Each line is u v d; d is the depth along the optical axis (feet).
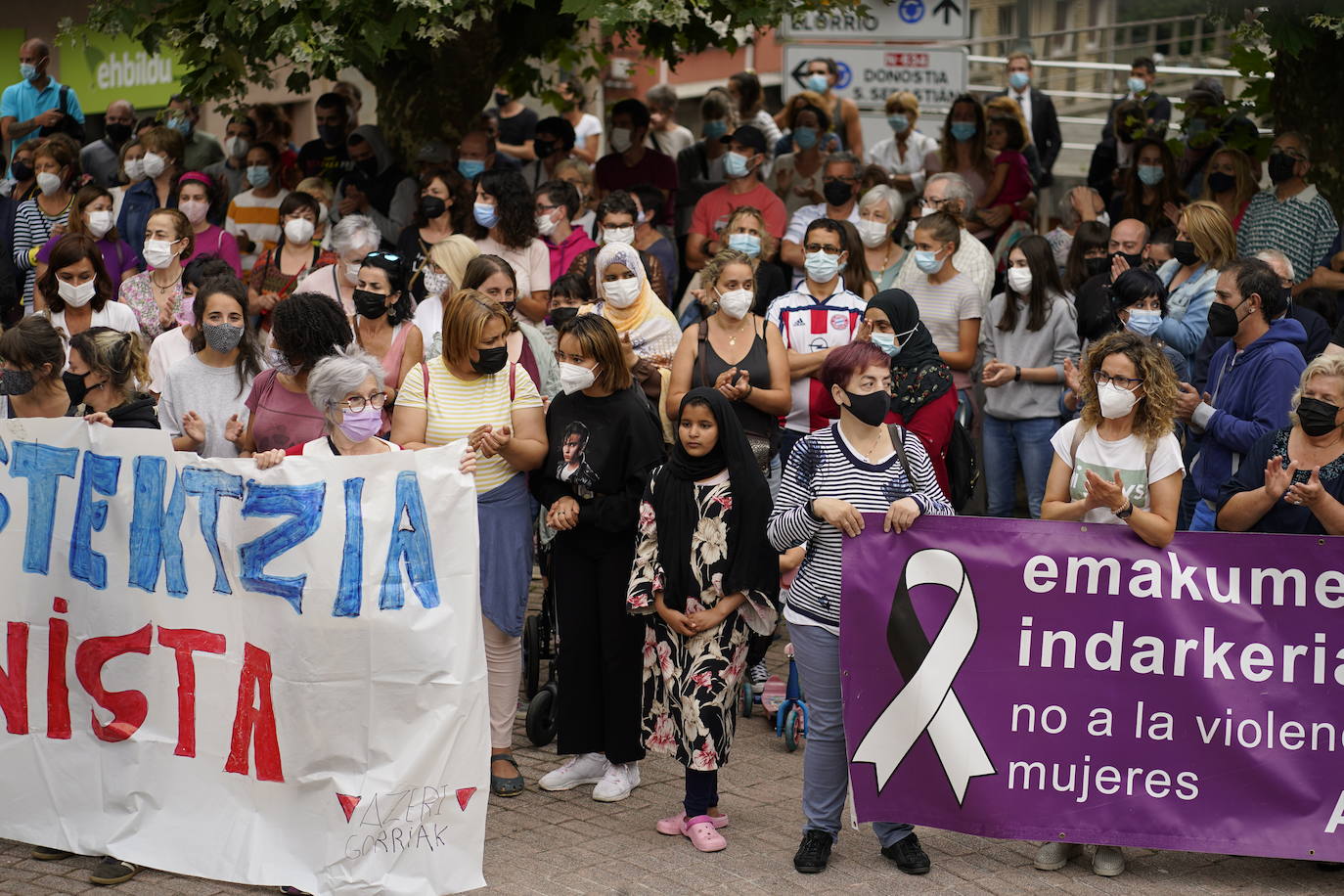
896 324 23.30
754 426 26.03
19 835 21.31
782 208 36.63
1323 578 19.71
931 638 19.98
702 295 27.35
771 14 32.24
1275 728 19.80
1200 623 19.89
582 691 22.79
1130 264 30.96
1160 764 19.94
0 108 48.55
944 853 20.81
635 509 22.04
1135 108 39.81
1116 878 19.97
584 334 22.06
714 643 20.76
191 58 32.58
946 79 38.32
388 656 19.24
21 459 21.48
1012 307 31.55
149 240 29.68
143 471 20.61
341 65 30.04
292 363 21.48
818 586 20.18
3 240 37.19
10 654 21.44
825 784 20.13
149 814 20.54
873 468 20.06
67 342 26.91
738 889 19.48
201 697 20.21
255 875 19.56
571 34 38.52
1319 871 20.31
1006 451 31.94
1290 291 26.86
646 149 40.55
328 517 19.45
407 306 25.72
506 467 22.67
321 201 35.55
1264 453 21.11
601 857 20.52
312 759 19.34
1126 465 20.38
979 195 38.55
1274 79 33.73
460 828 19.47
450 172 33.78
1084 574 19.94
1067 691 20.02
